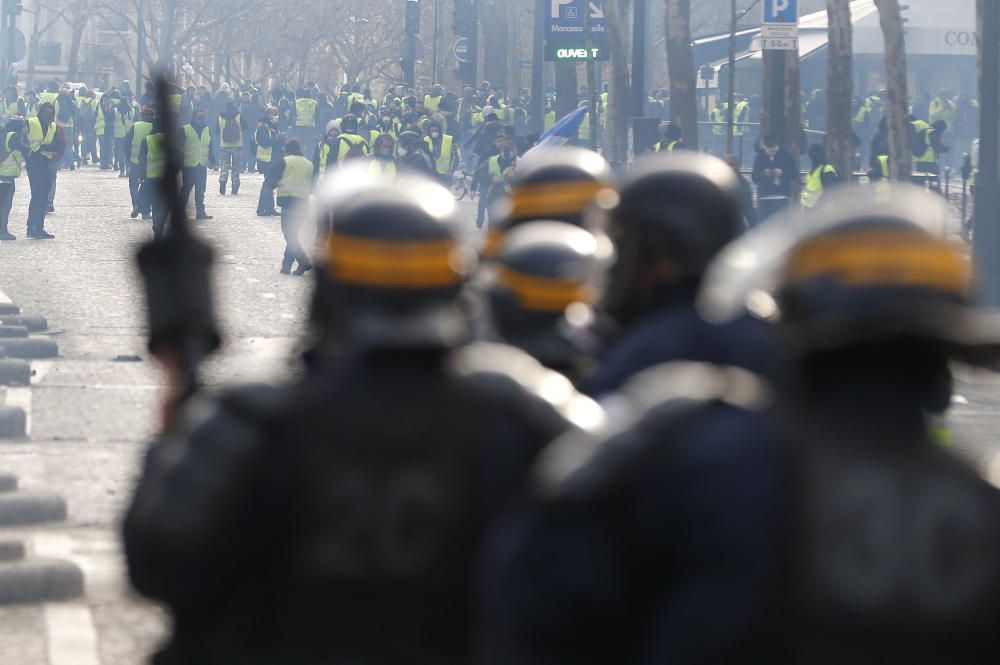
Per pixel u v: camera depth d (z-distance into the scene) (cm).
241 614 966
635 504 744
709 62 17862
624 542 746
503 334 1603
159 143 1134
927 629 723
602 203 1677
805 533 728
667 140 10812
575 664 759
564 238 1619
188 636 970
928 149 11919
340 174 1032
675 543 738
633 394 784
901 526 726
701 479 734
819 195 9662
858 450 735
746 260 780
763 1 9481
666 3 11950
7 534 2908
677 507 737
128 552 955
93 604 2478
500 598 773
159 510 943
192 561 941
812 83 17488
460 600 965
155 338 1134
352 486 956
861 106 16375
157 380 4750
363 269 975
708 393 757
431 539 962
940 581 725
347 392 969
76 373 4869
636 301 1243
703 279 1201
